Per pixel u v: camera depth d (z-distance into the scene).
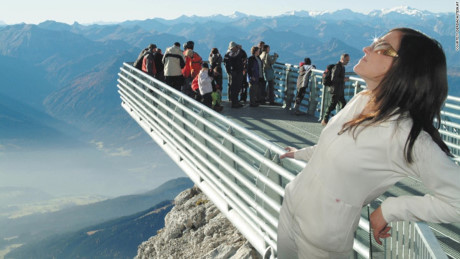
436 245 1.70
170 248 10.70
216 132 5.80
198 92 12.00
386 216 1.46
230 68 12.34
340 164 1.45
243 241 7.94
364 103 1.48
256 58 12.46
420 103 1.31
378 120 1.35
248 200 4.89
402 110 1.32
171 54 11.77
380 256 2.38
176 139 8.41
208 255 7.87
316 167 1.55
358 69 1.44
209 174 6.44
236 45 12.22
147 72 12.53
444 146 1.38
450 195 1.29
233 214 5.96
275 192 4.15
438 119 1.39
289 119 11.13
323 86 10.72
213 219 10.26
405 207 1.42
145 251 12.55
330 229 1.51
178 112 7.77
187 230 11.27
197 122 6.71
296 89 11.88
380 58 1.38
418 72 1.30
